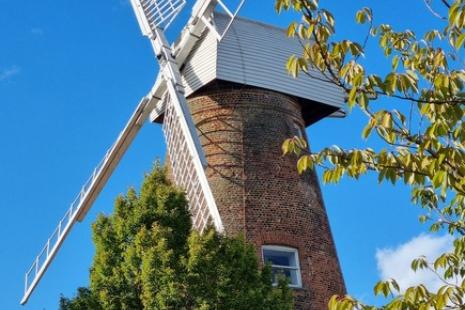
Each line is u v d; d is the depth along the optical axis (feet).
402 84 27.50
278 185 65.92
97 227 53.42
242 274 48.93
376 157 29.50
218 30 69.51
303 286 60.90
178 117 67.00
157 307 46.34
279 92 71.05
